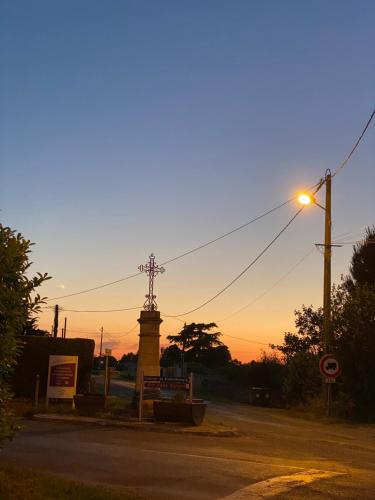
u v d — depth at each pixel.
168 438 16.22
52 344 28.95
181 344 94.00
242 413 26.95
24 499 7.08
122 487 9.62
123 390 43.28
